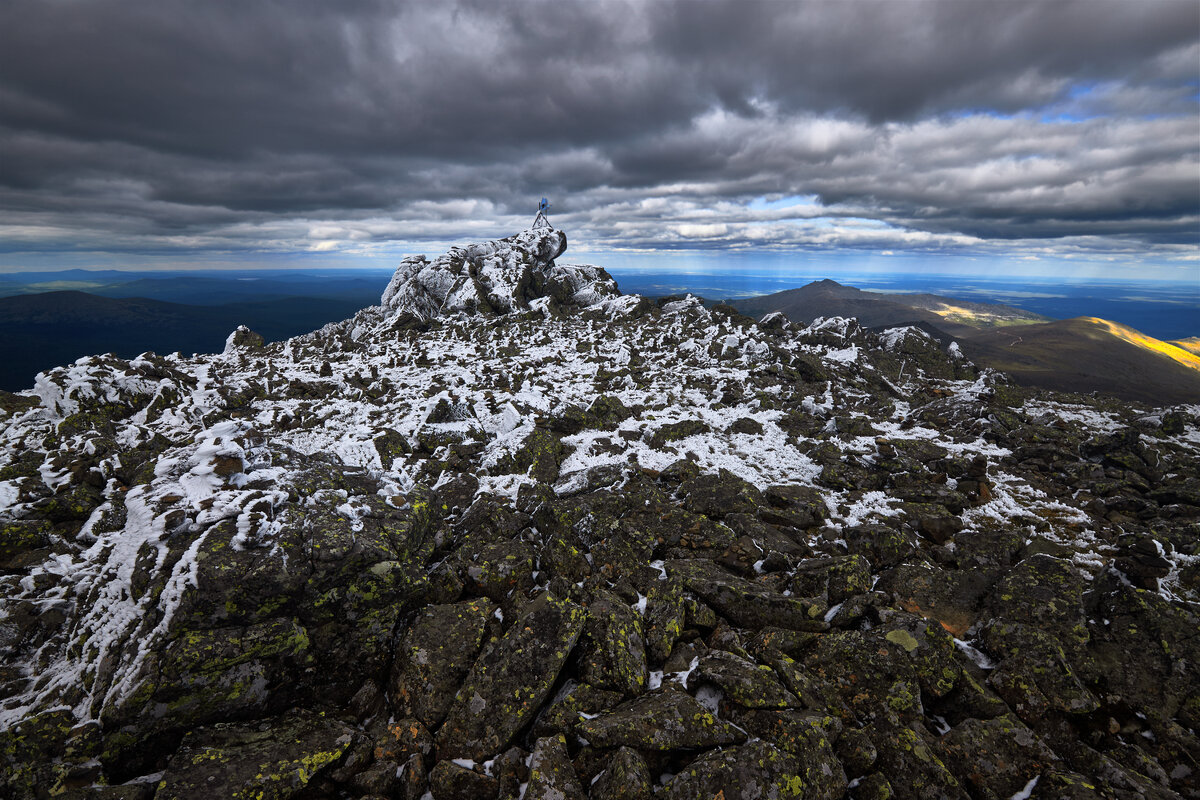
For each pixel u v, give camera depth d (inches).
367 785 298.5
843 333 1724.9
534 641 366.0
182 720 303.6
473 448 756.0
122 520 392.2
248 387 922.1
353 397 1017.5
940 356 1565.0
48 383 641.0
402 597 378.0
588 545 516.4
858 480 695.1
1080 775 307.3
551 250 2568.9
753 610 420.8
